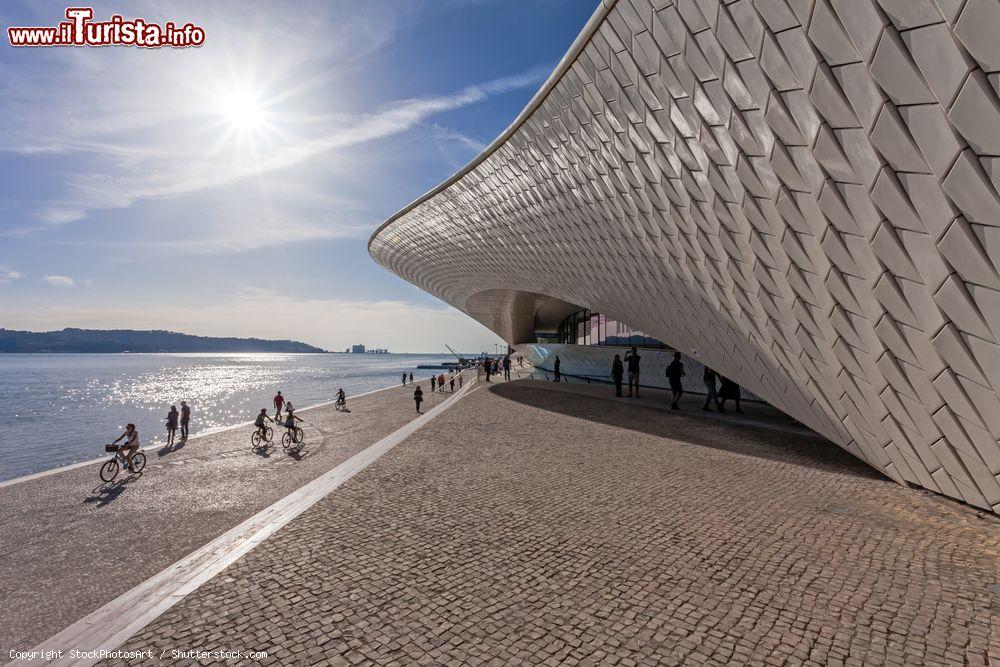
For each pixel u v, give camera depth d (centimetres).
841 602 394
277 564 489
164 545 609
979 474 555
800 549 493
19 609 451
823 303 619
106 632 381
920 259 432
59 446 2270
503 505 651
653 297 1280
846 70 393
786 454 898
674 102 666
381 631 369
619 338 2519
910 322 494
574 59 823
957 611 377
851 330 597
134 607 420
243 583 451
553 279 1995
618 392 1811
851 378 660
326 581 451
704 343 1169
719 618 375
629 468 818
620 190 1012
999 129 309
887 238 454
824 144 462
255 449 1305
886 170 411
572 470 816
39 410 4169
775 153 538
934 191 379
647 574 448
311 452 1229
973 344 435
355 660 336
